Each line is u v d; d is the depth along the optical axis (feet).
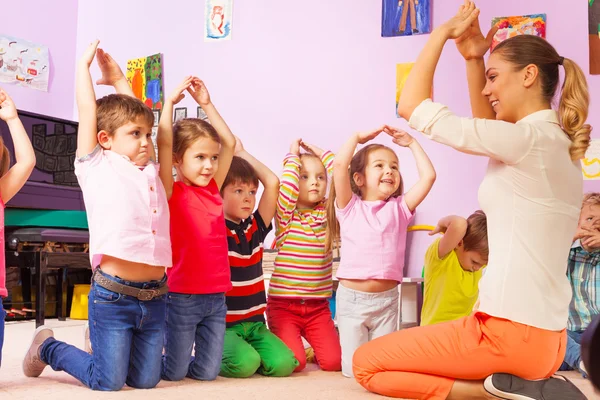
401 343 5.35
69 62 13.93
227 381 6.28
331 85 11.33
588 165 9.36
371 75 11.03
